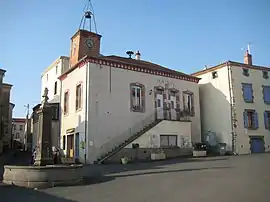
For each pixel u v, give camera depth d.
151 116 25.22
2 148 37.59
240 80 28.58
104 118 22.70
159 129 24.25
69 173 11.72
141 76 25.36
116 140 22.92
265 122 29.33
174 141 25.09
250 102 28.72
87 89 22.45
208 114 29.75
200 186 10.14
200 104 30.75
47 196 9.51
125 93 24.12
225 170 14.20
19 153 36.97
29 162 25.38
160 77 26.52
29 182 11.30
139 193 9.41
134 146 22.59
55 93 33.81
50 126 14.80
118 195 9.26
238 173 12.97
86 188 10.83
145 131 23.45
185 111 27.45
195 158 22.77
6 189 10.91
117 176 13.65
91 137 21.86
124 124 23.56
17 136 73.69
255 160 18.70
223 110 28.25
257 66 30.05
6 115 40.41
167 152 24.16
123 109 23.75
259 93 29.64
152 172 14.62
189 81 28.55
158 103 25.92
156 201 8.23
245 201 7.85
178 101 27.30
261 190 9.16
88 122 21.98
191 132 27.55
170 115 26.44
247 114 28.39
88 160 21.38
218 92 29.02
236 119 27.41
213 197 8.41
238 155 24.91
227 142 27.41
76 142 23.48
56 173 11.52
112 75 23.77
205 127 29.80
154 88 25.91
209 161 19.52
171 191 9.50
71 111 24.95
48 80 36.97
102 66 23.42
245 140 27.56
